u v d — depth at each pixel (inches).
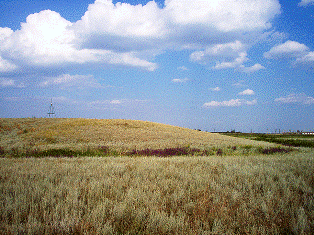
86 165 336.8
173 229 123.6
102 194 183.6
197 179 227.0
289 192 184.4
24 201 159.2
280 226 135.0
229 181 226.8
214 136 1510.8
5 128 1291.8
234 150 859.4
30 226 121.2
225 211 147.0
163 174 265.4
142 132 1293.1
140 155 676.7
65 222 128.0
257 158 435.5
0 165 347.9
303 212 145.9
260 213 150.9
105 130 1255.5
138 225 129.3
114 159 454.9
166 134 1300.4
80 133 1140.5
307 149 798.5
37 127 1343.5
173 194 175.6
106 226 120.6
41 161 408.2
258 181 222.7
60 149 762.8
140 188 196.9
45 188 198.8
